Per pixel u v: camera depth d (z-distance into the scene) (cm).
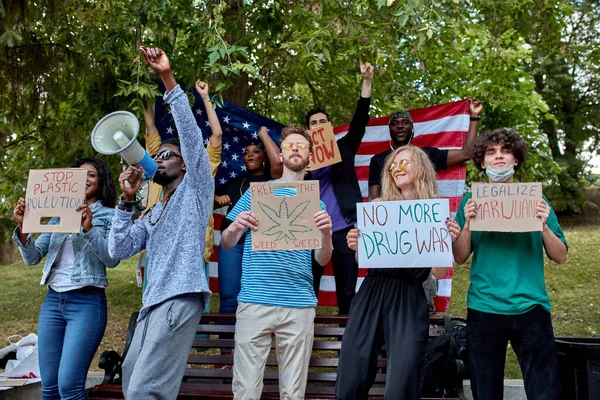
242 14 581
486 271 312
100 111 563
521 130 1020
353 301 314
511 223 303
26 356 436
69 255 339
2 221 577
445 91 930
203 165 290
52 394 331
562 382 356
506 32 891
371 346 296
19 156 768
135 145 288
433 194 318
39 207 327
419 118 550
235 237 323
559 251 306
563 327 716
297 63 697
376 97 820
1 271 1481
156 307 277
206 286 282
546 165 1173
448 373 369
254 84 761
